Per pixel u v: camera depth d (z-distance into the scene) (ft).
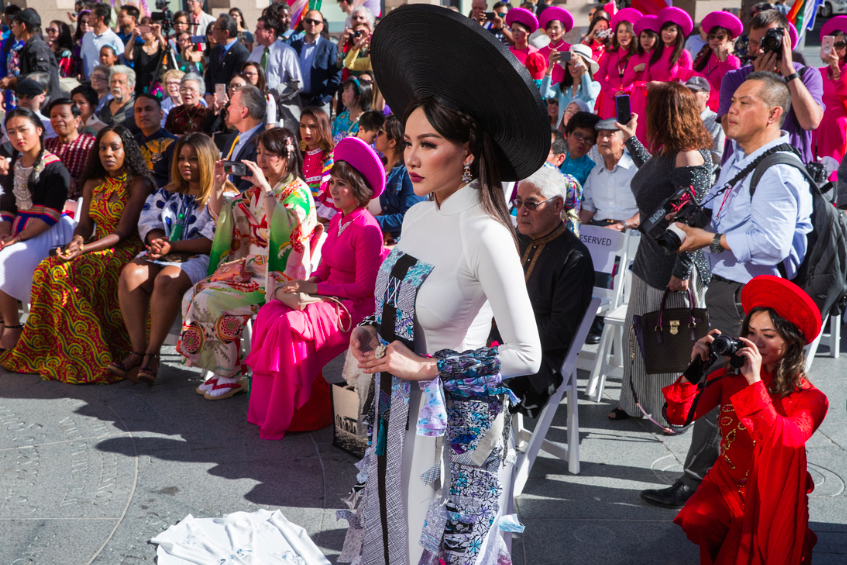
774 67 15.67
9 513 10.78
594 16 29.37
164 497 11.29
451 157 6.16
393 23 6.38
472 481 6.33
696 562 9.66
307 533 10.35
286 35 29.53
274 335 13.14
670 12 23.34
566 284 11.77
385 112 24.22
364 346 6.52
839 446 12.73
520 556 9.76
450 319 6.29
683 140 12.32
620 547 10.00
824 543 9.93
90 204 17.51
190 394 15.40
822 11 70.28
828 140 22.29
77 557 9.70
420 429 6.00
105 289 16.65
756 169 10.30
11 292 17.24
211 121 24.17
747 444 8.59
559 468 12.30
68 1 48.39
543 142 6.16
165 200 17.11
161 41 33.12
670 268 12.76
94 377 15.87
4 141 23.54
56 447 12.94
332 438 13.43
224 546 9.84
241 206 15.58
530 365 6.06
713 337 8.69
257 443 13.20
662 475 12.04
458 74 6.13
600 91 25.27
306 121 19.58
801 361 8.39
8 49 36.04
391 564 6.53
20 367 16.56
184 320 15.10
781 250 9.96
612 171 16.97
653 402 13.58
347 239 13.50
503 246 6.08
